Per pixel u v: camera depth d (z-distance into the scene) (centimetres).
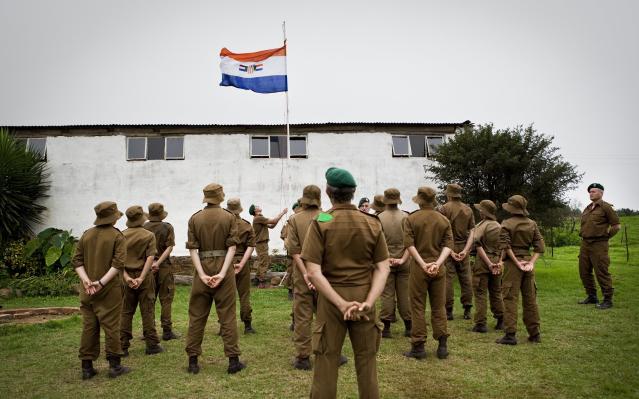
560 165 1060
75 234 1325
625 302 736
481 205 608
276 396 368
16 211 1255
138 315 727
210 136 1376
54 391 387
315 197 471
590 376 400
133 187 1352
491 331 581
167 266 574
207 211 449
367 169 1384
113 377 421
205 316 440
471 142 1114
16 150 1262
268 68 1201
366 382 278
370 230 289
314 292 459
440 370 427
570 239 2372
